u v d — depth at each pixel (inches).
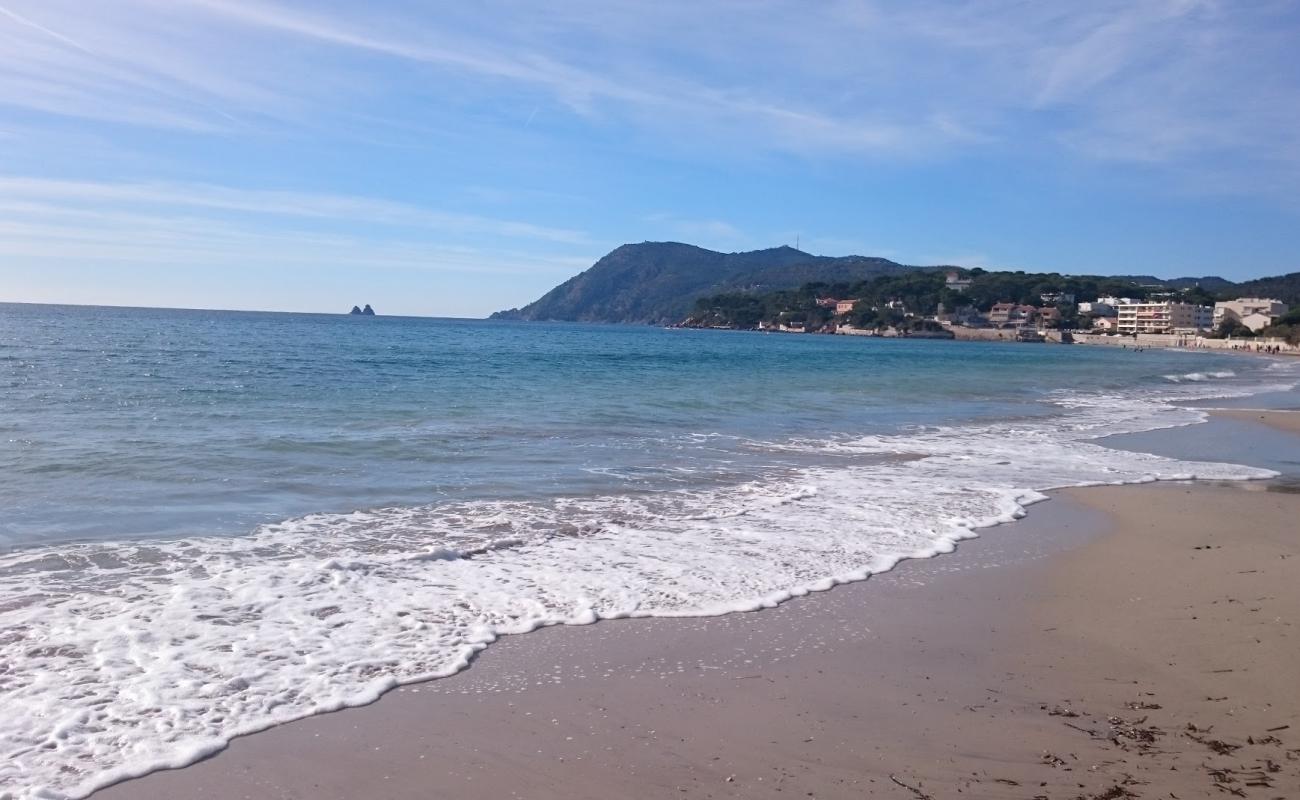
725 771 167.8
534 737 180.1
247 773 163.6
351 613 245.9
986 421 839.1
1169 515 419.8
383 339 2645.2
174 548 301.6
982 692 206.7
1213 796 158.2
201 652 214.5
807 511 401.4
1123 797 158.2
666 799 157.5
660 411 787.4
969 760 172.9
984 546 350.9
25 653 208.1
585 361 1756.9
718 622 252.4
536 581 282.2
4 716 178.2
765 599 273.0
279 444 521.0
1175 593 288.0
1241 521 407.2
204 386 878.4
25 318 3489.2
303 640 225.0
